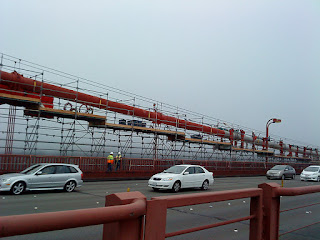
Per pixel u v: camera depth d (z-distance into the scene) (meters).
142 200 1.86
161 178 15.70
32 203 10.75
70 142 22.88
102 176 21.91
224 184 21.94
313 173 28.25
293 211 10.30
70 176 14.80
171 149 31.64
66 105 22.67
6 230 1.22
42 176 13.95
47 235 6.68
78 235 6.74
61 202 11.11
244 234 7.11
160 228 1.95
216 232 7.21
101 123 24.62
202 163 31.12
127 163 24.17
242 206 11.23
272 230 3.08
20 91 19.61
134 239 1.79
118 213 1.62
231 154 41.09
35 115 21.72
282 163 44.12
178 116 33.03
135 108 28.03
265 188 3.12
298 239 6.12
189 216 9.10
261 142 47.00
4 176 13.73
